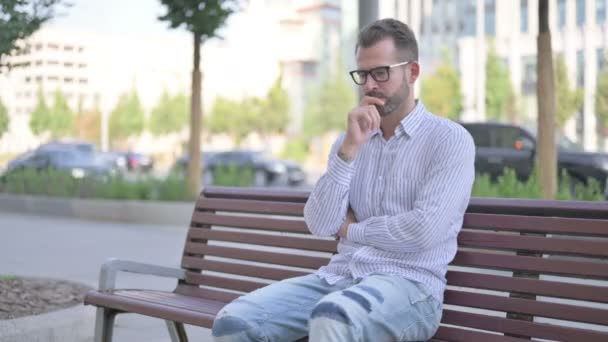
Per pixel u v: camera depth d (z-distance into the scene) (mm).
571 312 2723
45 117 60094
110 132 66000
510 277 2906
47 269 8102
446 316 3031
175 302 3432
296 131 68438
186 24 12641
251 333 2891
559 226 2836
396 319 2750
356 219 3104
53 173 16859
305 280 3080
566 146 16859
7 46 5414
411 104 3041
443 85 44656
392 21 3016
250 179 16594
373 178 3051
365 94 3025
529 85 49531
